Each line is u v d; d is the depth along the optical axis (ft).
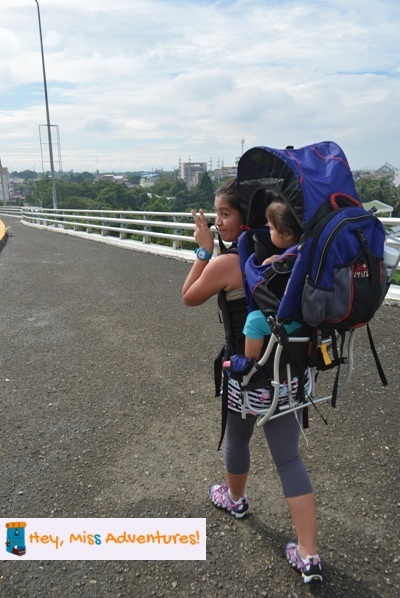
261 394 6.08
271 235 5.74
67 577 6.84
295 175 5.35
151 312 19.80
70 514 8.02
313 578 6.26
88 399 12.09
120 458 9.53
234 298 6.11
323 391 11.75
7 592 6.61
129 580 6.75
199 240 6.63
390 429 10.02
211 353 14.89
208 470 9.08
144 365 14.15
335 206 5.39
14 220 108.68
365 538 7.27
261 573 6.74
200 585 6.61
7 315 20.34
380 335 15.17
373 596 6.31
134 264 32.30
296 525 6.32
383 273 5.60
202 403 11.68
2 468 9.30
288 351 5.80
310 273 5.13
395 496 8.13
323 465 8.96
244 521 7.73
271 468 9.04
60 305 21.74
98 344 16.16
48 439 10.29
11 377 13.62
